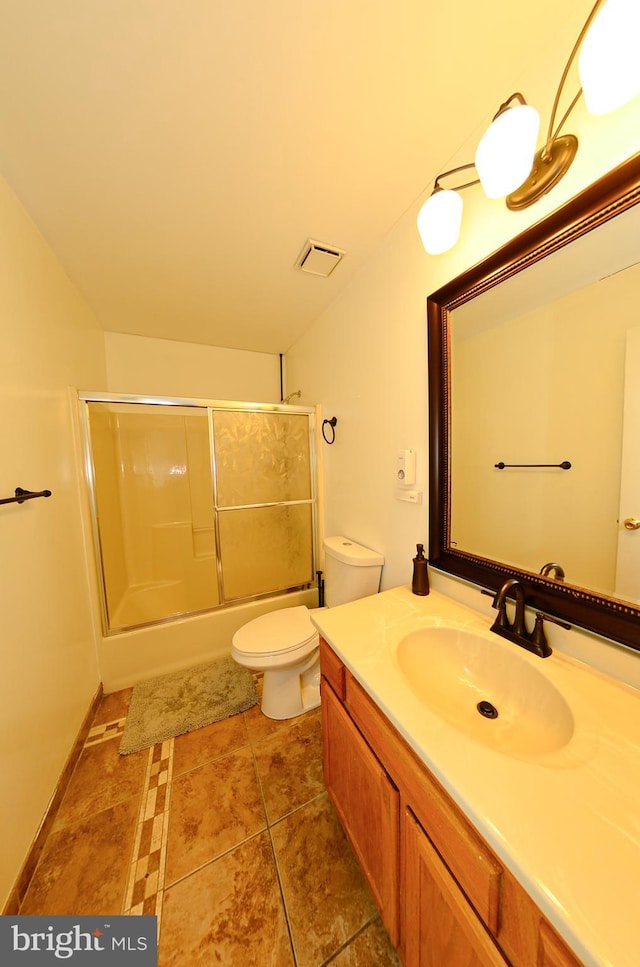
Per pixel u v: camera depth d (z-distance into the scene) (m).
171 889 0.91
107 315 2.00
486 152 0.69
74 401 1.59
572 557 0.78
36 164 0.96
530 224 0.81
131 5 0.63
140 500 2.35
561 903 0.36
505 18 0.68
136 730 1.46
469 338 1.01
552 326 0.79
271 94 0.79
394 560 1.45
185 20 0.65
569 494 0.78
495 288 0.91
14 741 0.93
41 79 0.74
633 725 0.60
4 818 0.86
